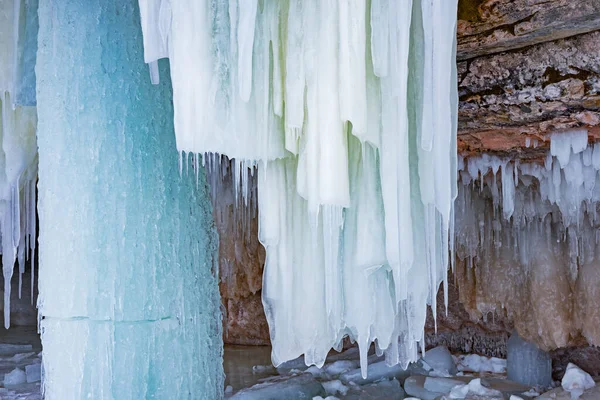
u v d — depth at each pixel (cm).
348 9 364
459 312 980
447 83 352
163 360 450
